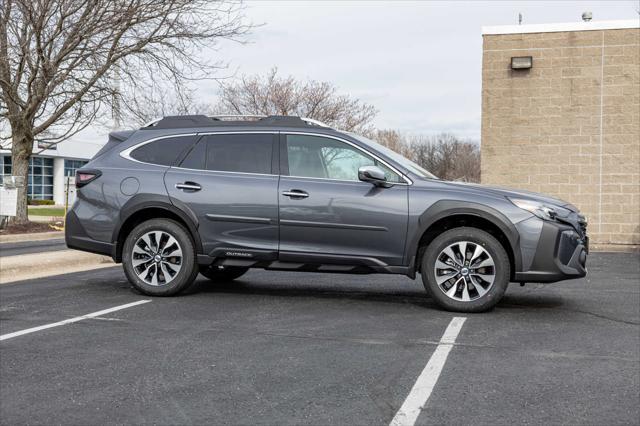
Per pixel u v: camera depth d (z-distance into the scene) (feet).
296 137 23.04
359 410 11.88
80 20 55.57
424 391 12.91
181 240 23.13
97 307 21.59
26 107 60.70
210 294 24.26
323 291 25.34
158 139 24.25
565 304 22.81
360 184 22.09
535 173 48.29
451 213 21.06
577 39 47.21
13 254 43.01
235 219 22.74
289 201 22.27
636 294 25.22
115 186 23.85
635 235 46.75
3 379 13.76
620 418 11.53
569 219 21.21
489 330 18.38
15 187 62.90
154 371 14.29
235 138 23.54
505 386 13.26
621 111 46.70
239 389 13.07
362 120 107.14
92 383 13.48
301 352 15.83
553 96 47.83
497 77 48.75
